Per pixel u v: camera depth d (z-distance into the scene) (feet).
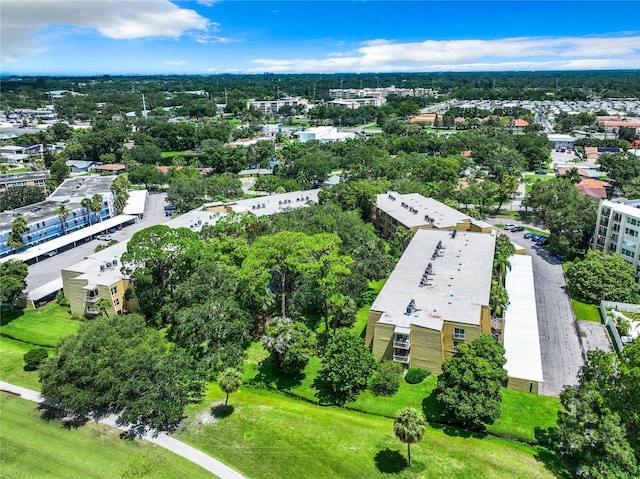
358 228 348.38
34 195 518.78
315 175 612.70
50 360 205.26
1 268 304.71
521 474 168.55
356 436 190.08
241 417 202.90
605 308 289.74
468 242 328.08
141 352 205.46
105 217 499.51
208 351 242.78
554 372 232.32
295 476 170.09
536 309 294.05
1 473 174.29
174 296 272.10
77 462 179.01
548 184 473.26
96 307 275.80
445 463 174.09
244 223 344.49
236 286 267.80
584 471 154.71
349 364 211.82
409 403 211.82
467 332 222.89
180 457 179.73
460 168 616.80
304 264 241.76
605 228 351.46
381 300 249.75
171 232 286.46
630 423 158.40
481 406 185.88
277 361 233.14
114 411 206.39
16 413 206.28
